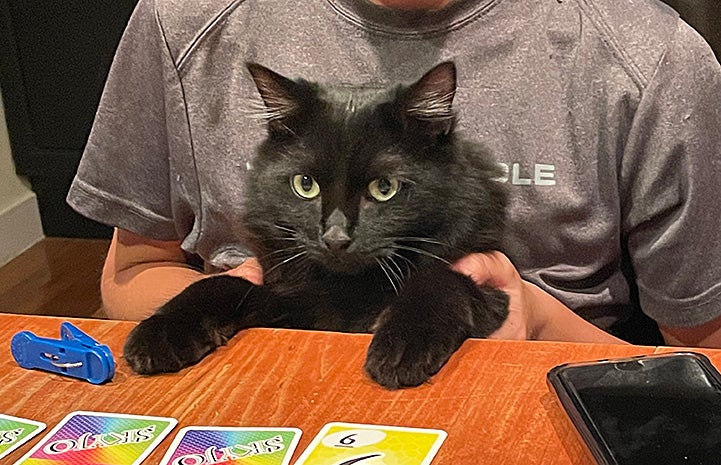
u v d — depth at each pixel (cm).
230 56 69
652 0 67
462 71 66
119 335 49
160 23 70
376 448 36
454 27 66
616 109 64
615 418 36
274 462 35
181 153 71
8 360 45
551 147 65
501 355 44
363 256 56
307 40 68
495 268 59
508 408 39
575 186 65
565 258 68
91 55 166
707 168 64
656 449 34
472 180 59
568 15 65
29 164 175
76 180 76
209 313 50
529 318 59
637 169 65
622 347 44
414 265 58
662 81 63
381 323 49
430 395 41
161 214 76
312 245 58
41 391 42
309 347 46
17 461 36
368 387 42
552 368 41
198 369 45
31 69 168
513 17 66
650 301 69
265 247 62
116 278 78
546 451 36
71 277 163
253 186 63
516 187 65
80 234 182
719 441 35
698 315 67
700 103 64
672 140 63
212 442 37
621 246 70
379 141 57
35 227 180
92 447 37
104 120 74
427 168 58
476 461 35
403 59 67
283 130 60
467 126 65
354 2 67
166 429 38
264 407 40
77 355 43
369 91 62
